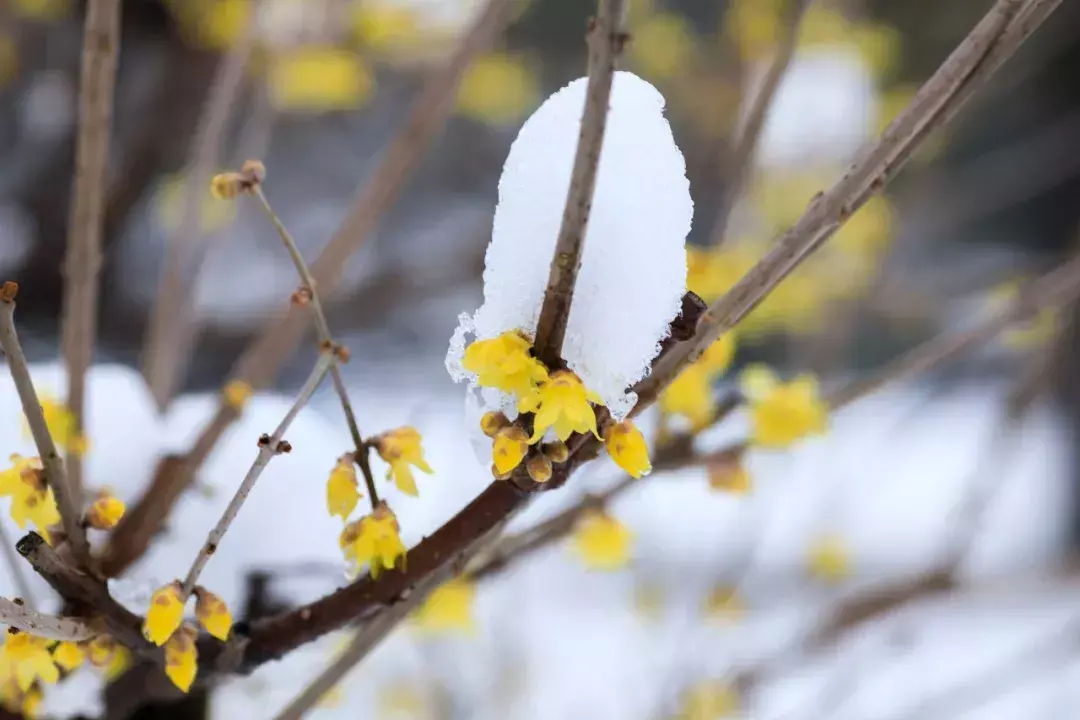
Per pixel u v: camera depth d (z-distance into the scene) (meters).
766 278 0.96
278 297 3.71
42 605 1.06
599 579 3.27
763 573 2.79
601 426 0.95
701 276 1.11
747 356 3.25
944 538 2.03
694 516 3.16
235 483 1.14
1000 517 3.92
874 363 4.02
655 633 2.62
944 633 2.87
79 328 1.11
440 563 0.98
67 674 1.07
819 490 2.73
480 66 2.78
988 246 4.41
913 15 3.83
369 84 2.54
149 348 1.83
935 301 3.32
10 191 3.53
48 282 3.64
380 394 4.07
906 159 0.96
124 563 1.08
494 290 0.95
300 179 4.31
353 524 0.97
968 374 4.64
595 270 0.95
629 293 0.95
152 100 2.94
